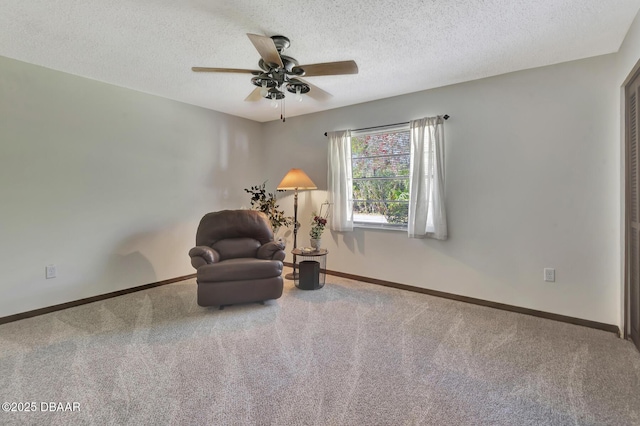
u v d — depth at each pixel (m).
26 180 2.81
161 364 2.03
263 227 3.64
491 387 1.80
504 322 2.72
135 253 3.61
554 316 2.79
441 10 1.97
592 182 2.61
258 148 5.05
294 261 3.94
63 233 3.04
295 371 1.96
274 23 2.13
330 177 4.15
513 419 1.55
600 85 2.56
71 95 3.07
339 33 2.26
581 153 2.65
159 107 3.79
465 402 1.67
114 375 1.91
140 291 3.61
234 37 2.33
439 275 3.41
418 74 3.01
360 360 2.09
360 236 4.01
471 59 2.67
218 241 3.49
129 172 3.54
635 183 2.22
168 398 1.70
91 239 3.24
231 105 4.16
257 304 3.15
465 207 3.23
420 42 2.39
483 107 3.10
